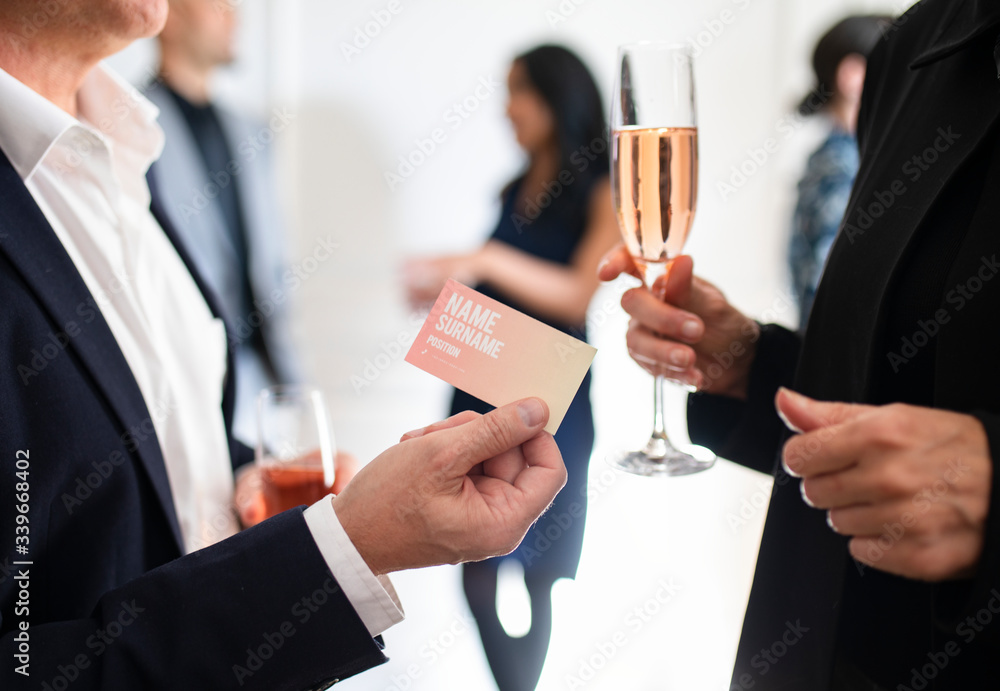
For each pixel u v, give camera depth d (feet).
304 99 15.85
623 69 3.16
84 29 3.07
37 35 3.09
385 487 2.34
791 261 10.03
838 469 1.90
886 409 1.87
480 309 2.56
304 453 3.64
